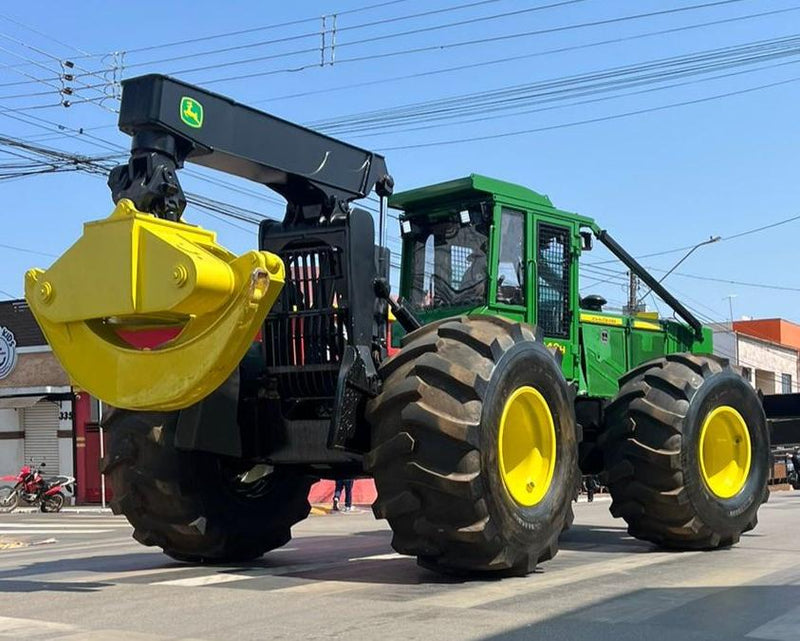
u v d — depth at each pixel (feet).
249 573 22.74
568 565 23.48
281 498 25.00
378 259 22.68
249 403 22.77
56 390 72.59
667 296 33.45
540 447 21.59
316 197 22.27
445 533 19.20
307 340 22.08
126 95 19.26
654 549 27.22
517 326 21.03
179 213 19.40
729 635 15.46
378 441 19.49
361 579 21.39
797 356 139.03
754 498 27.43
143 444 22.12
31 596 19.89
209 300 17.74
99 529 47.52
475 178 25.64
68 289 18.62
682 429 25.09
